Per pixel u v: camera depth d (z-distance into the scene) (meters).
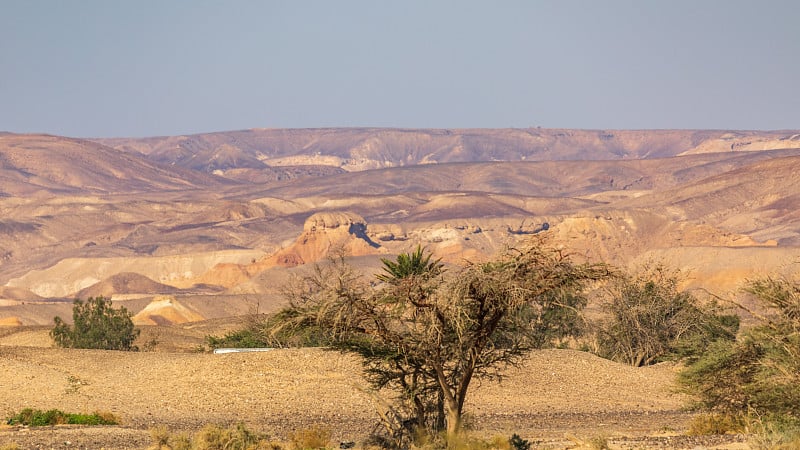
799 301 84.56
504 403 140.38
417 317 71.25
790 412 83.12
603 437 80.19
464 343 72.25
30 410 122.12
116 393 145.12
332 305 70.38
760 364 85.81
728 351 88.56
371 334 72.19
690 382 91.31
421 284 69.50
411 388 75.25
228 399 139.75
